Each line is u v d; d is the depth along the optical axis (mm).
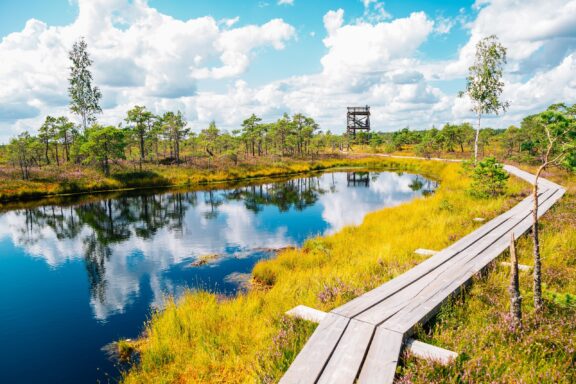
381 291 7117
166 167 47562
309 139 73812
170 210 26750
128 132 48406
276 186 40062
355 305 6434
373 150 92438
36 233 20594
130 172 42500
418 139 99375
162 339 7547
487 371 4535
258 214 24766
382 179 44969
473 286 7688
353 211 25094
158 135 56406
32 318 10109
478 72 32156
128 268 14320
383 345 5070
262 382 5020
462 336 5512
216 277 12727
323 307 7371
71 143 48406
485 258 9219
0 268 14844
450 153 71500
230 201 30391
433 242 12430
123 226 21984
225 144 67000
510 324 5555
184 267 14086
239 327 7516
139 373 6766
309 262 12500
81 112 47156
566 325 5723
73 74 46250
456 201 21219
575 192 20438
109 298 11414
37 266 14992
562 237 11078
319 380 4371
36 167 41656
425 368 4574
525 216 14648
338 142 104188
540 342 5258
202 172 46625
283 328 6531
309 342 5203
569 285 7488
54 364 7703
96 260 15539
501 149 55531
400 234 15102
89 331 9234
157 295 11453
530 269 8555
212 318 8156
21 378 7195
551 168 33188
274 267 12227
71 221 23484
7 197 31562
